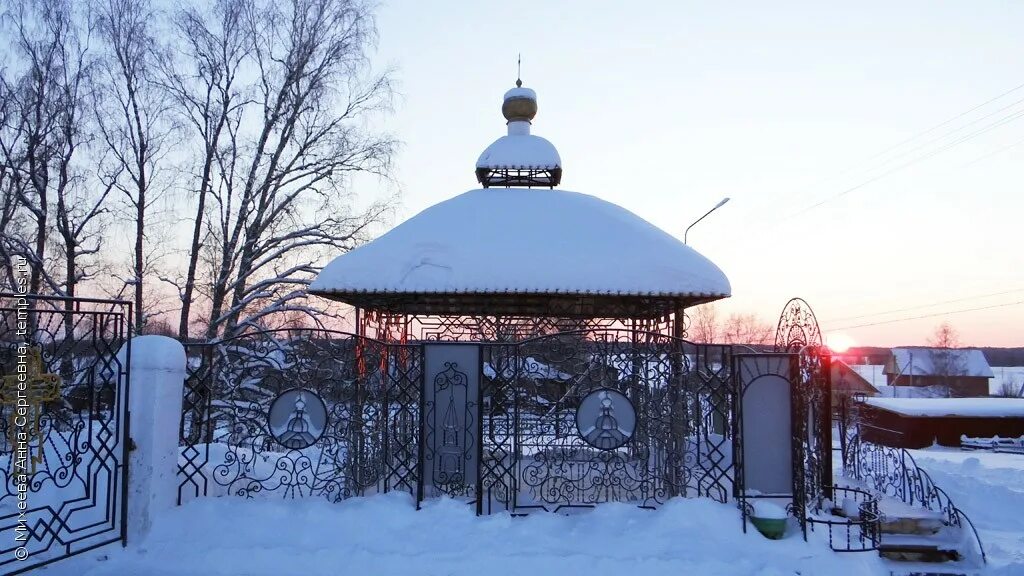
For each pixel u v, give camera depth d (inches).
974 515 394.6
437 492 263.6
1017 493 407.5
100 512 244.8
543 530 235.8
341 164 695.7
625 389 267.9
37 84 614.9
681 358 268.8
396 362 274.7
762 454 255.9
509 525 237.6
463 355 265.7
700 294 285.7
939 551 282.8
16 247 587.5
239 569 216.1
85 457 271.3
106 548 225.5
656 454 276.5
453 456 264.4
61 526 212.5
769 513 236.4
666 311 319.9
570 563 216.2
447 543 227.1
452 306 343.3
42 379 217.0
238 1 681.6
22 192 599.2
